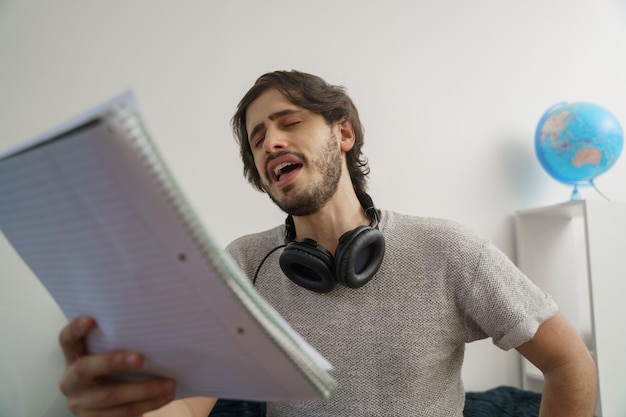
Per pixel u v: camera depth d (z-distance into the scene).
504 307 0.69
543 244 1.72
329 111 0.78
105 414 0.42
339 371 0.71
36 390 1.02
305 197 0.74
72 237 0.32
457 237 0.74
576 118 1.57
